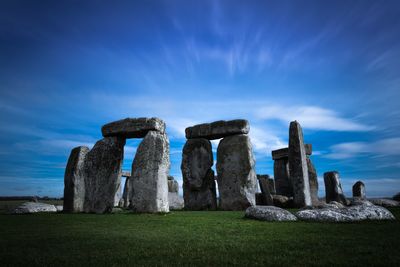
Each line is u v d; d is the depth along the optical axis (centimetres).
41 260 476
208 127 2131
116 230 789
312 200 2398
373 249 526
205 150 2122
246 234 698
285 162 2767
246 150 1959
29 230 794
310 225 825
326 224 845
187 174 2122
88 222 980
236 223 906
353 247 545
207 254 506
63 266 445
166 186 1421
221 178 1995
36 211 1451
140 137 1619
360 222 879
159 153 1404
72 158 1599
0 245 590
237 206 1892
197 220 1020
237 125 2023
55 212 1499
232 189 1934
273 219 949
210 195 2045
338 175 2516
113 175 1531
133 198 1406
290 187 2684
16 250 546
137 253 517
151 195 1367
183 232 745
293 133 2027
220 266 438
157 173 1378
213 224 898
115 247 566
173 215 1251
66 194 1535
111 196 1503
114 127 1566
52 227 855
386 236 651
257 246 563
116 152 1565
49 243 608
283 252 514
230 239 636
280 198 2152
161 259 478
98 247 567
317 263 444
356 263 442
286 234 686
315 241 598
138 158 1435
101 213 1440
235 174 1950
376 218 916
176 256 496
